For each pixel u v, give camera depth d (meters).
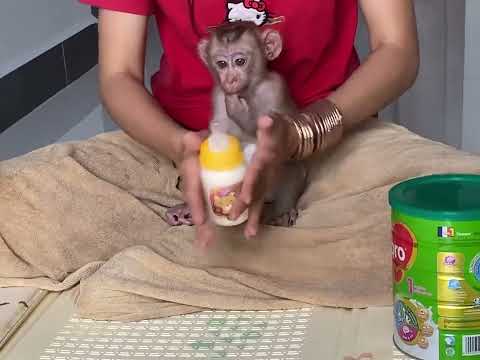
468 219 1.01
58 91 3.67
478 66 2.22
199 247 1.32
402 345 1.10
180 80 1.62
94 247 1.42
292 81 1.59
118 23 1.58
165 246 1.34
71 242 1.41
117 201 1.46
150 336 1.20
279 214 1.42
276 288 1.25
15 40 3.43
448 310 1.04
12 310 1.27
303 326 1.20
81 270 1.34
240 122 1.44
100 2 1.57
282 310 1.25
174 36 1.60
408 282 1.07
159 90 1.67
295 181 1.44
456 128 2.63
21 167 1.45
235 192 1.15
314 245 1.33
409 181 1.13
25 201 1.42
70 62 3.80
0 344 1.20
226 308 1.24
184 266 1.29
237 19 1.53
